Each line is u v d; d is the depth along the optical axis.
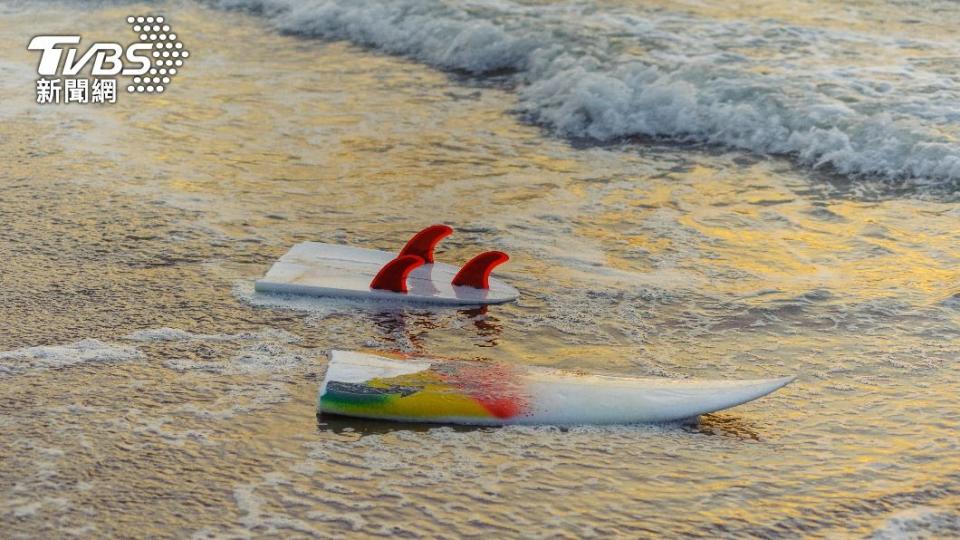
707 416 4.14
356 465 3.73
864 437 3.99
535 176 6.99
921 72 8.23
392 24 10.21
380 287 5.19
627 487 3.63
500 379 4.29
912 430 4.04
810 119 7.46
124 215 6.12
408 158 7.28
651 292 5.30
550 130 7.92
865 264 5.65
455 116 8.20
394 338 4.76
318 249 5.62
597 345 4.75
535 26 9.59
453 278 5.33
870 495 3.60
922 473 3.73
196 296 5.12
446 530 3.37
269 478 3.64
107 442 3.83
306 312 4.99
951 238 5.96
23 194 6.42
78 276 5.31
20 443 3.81
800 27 9.48
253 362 4.48
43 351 4.52
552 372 4.36
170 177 6.79
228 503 3.49
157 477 3.62
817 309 5.12
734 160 7.27
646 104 7.96
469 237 6.00
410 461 3.77
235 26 10.80
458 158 7.30
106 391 4.20
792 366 4.57
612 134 7.80
